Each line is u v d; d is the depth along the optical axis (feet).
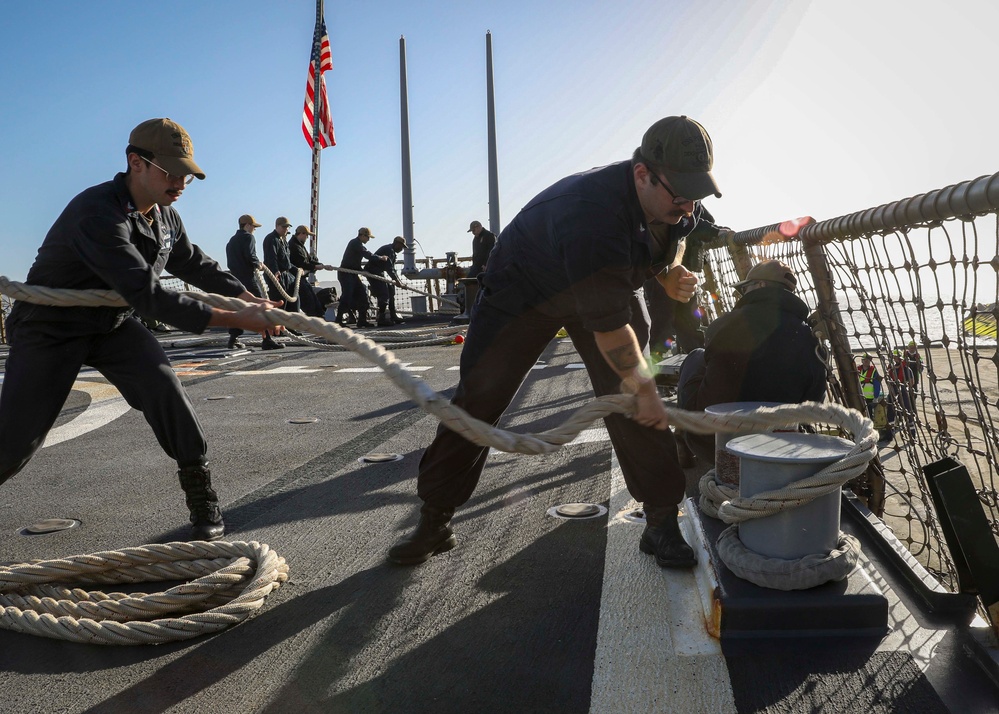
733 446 7.65
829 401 12.40
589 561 9.31
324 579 9.05
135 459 15.11
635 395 7.18
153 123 8.95
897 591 7.80
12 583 8.63
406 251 65.21
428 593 8.58
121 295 8.59
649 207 7.29
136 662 7.20
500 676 6.81
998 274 6.36
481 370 8.68
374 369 28.73
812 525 7.36
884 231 8.37
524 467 13.58
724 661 6.86
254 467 14.37
